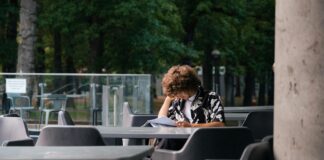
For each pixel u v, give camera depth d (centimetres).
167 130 861
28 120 2022
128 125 1274
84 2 3497
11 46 3697
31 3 3059
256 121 1160
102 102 2034
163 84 973
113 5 3531
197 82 967
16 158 545
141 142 1077
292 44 557
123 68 3800
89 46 3944
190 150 800
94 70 3809
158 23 3722
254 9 5012
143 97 2083
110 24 3559
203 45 4625
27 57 3047
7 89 2031
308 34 546
